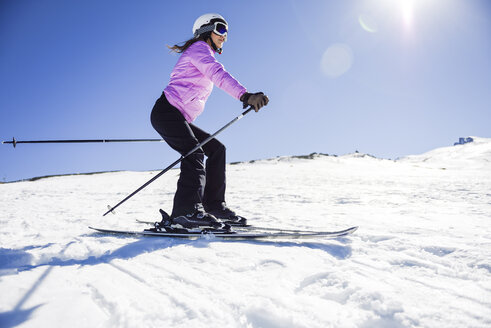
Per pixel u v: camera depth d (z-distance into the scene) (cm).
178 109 218
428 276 131
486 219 322
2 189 1289
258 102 193
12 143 218
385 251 170
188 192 211
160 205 541
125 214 404
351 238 205
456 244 180
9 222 331
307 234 198
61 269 141
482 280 125
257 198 649
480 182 1257
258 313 99
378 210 419
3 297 107
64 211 456
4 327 88
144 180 1923
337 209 435
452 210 411
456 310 98
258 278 130
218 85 205
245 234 197
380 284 121
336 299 114
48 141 226
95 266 146
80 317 94
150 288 120
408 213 381
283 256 158
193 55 212
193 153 214
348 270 138
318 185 1174
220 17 222
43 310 98
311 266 144
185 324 94
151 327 92
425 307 101
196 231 214
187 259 157
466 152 13275
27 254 162
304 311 100
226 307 104
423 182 1364
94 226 285
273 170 2812
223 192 242
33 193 987
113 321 95
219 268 143
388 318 95
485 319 92
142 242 193
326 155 5072
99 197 780
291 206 484
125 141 243
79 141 230
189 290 118
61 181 2011
